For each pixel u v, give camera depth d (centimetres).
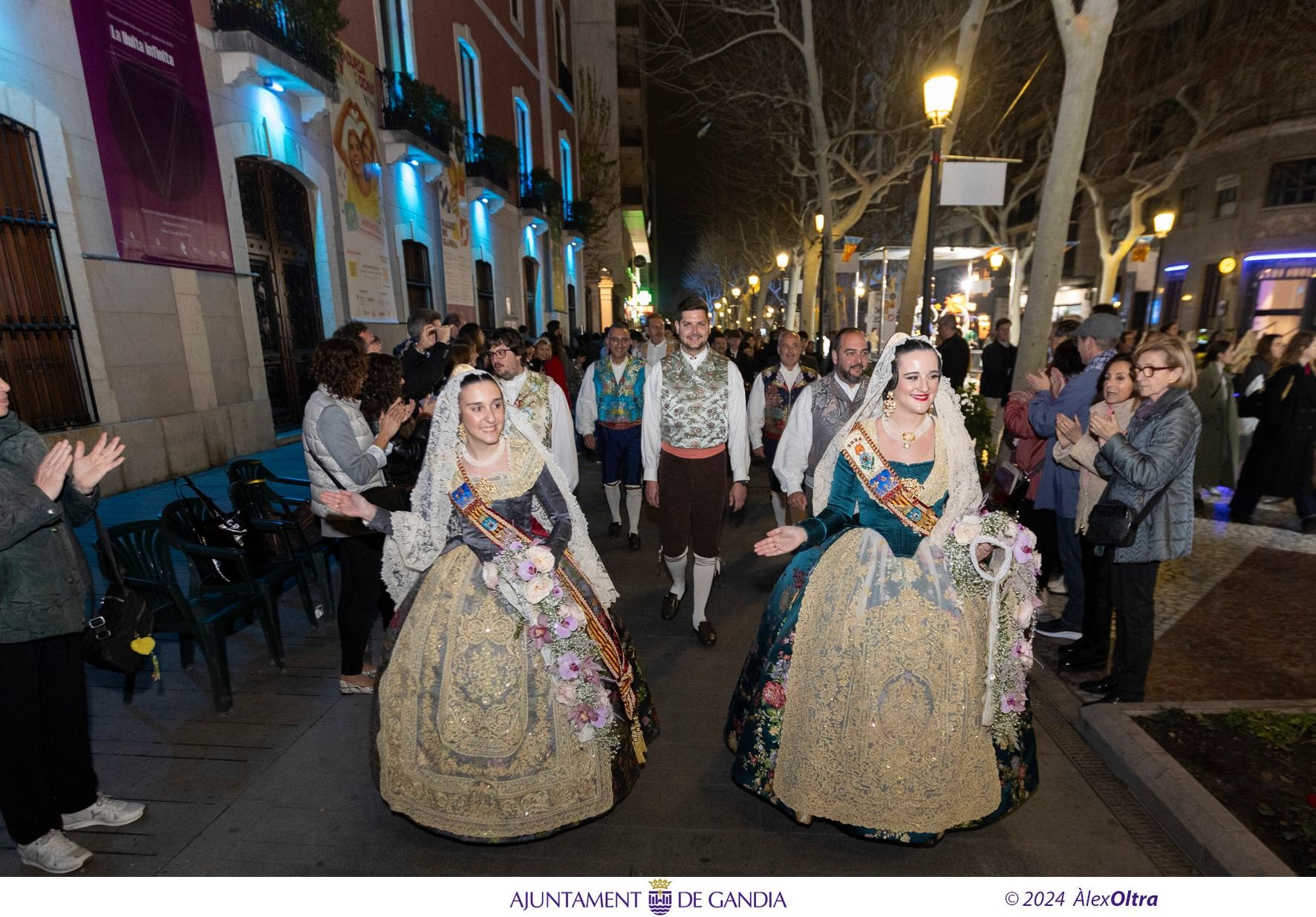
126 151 775
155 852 260
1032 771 273
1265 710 327
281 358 1086
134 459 773
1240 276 2488
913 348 256
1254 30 1973
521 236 2189
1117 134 2380
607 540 662
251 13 937
